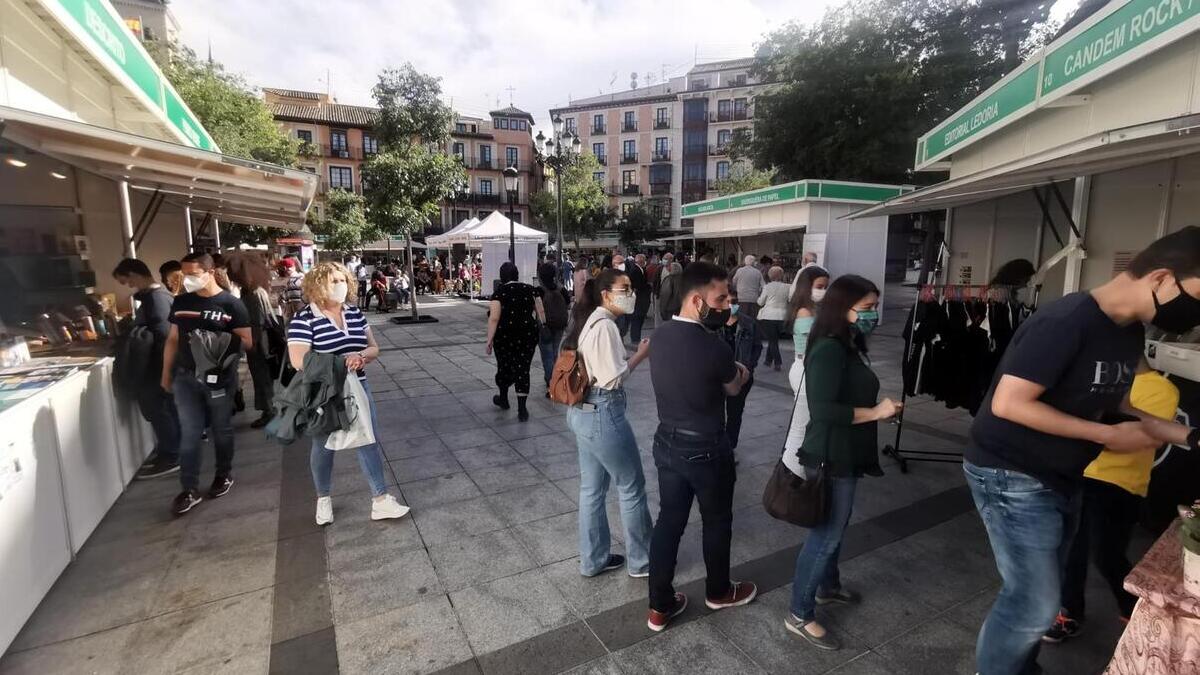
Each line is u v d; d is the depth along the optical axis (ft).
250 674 7.48
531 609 8.86
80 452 10.69
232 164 13.76
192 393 12.10
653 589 8.25
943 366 14.01
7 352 11.57
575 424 8.94
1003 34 54.54
